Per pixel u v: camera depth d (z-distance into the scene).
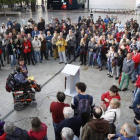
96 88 7.47
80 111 3.71
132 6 36.62
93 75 8.72
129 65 6.71
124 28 13.30
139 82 5.63
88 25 16.45
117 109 3.83
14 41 9.84
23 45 9.53
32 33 12.56
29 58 9.93
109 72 8.63
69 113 3.36
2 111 5.98
